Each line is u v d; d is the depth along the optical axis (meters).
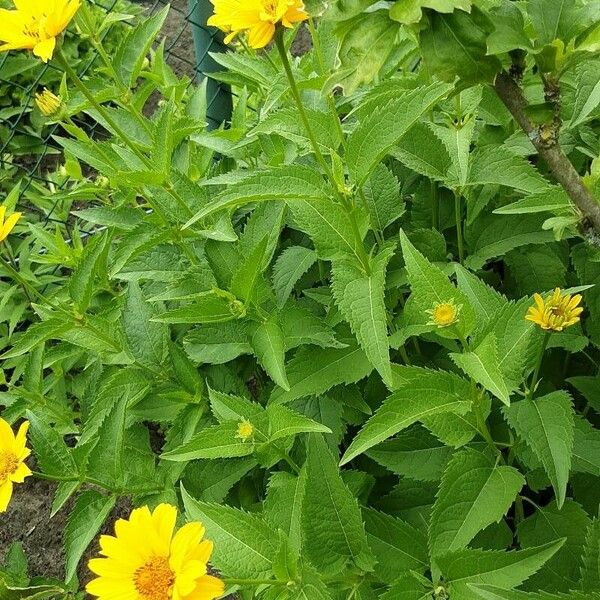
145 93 0.65
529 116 0.28
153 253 0.62
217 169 0.69
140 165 0.61
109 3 1.31
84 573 0.77
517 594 0.35
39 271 0.97
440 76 0.27
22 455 0.44
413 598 0.41
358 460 0.60
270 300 0.58
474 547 0.47
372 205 0.57
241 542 0.38
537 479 0.48
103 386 0.64
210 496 0.57
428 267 0.39
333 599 0.44
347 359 0.52
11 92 1.35
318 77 0.48
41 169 1.31
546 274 0.57
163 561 0.31
